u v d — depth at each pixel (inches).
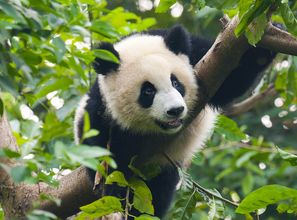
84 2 327.0
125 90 369.4
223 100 386.9
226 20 314.3
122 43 388.5
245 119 647.8
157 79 356.2
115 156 386.0
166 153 394.9
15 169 213.9
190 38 399.9
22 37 266.5
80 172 343.0
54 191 344.2
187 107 362.0
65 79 318.0
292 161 296.7
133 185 306.0
